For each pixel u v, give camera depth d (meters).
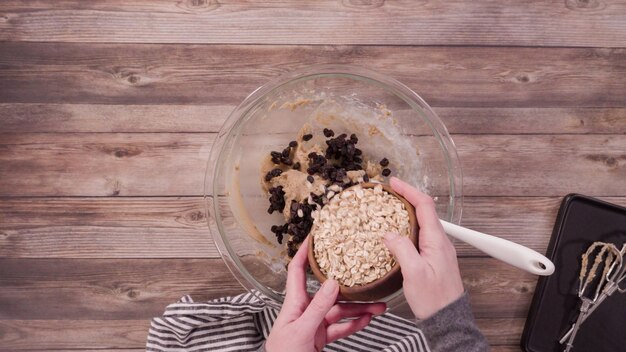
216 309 0.84
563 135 0.90
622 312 0.86
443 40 0.89
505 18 0.89
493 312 0.90
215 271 0.89
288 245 0.80
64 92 0.88
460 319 0.66
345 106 0.83
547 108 0.90
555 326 0.87
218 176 0.82
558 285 0.87
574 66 0.90
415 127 0.83
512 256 0.68
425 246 0.67
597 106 0.90
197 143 0.89
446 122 0.89
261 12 0.88
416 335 0.85
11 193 0.88
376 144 0.83
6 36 0.88
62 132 0.88
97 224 0.89
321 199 0.75
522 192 0.89
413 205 0.70
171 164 0.88
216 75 0.88
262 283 0.84
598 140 0.90
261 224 0.83
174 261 0.89
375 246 0.68
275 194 0.79
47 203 0.89
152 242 0.89
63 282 0.89
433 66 0.89
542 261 0.67
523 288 0.89
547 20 0.89
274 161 0.81
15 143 0.88
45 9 0.88
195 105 0.88
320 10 0.88
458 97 0.89
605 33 0.90
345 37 0.88
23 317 0.89
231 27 0.88
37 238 0.89
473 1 0.89
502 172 0.89
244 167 0.83
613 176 0.90
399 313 0.89
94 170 0.88
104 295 0.89
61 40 0.88
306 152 0.81
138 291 0.89
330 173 0.76
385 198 0.70
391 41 0.89
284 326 0.68
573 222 0.87
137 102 0.88
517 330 0.90
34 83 0.88
